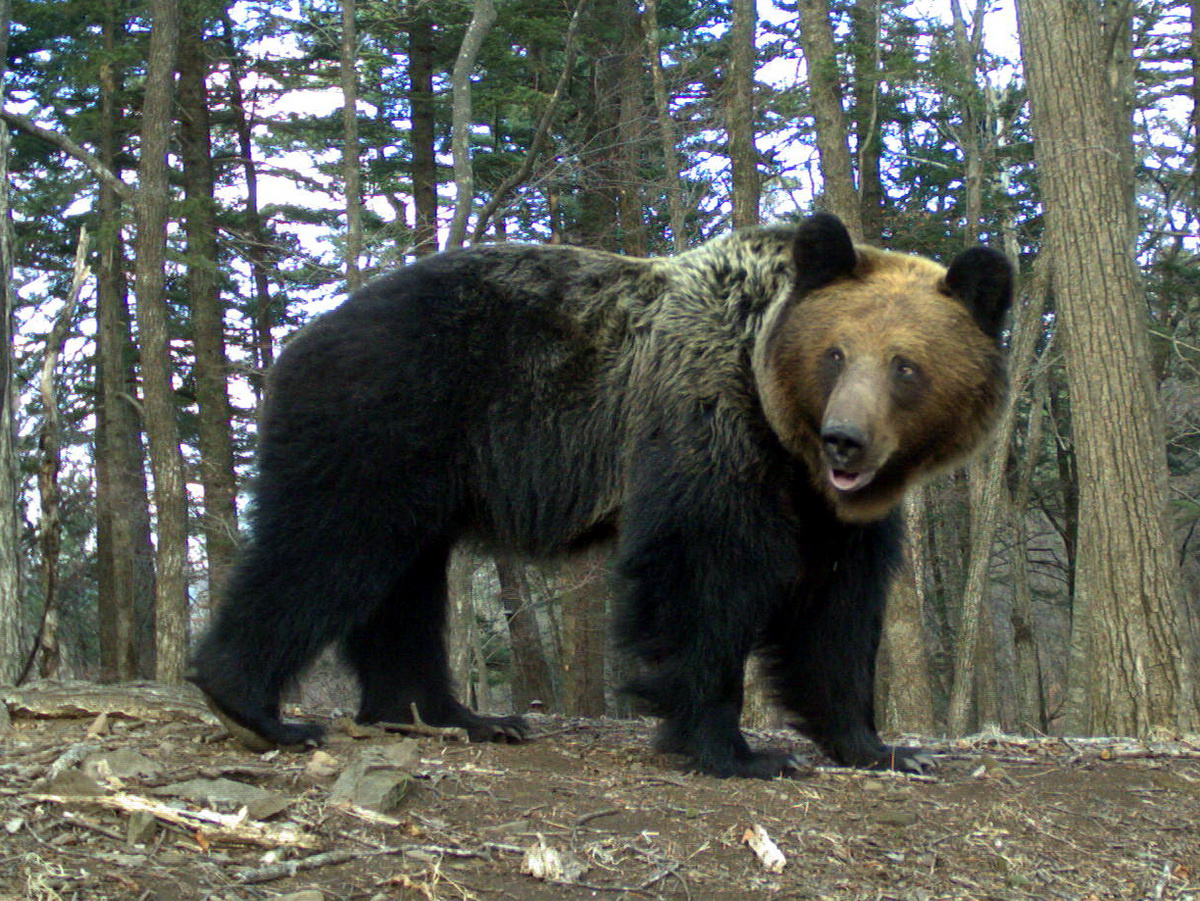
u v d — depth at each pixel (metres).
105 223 18.28
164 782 4.34
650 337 5.42
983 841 4.48
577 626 19.83
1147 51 18.08
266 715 5.26
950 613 25.38
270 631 5.28
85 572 24.75
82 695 5.70
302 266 24.67
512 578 20.38
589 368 5.59
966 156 20.11
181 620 14.94
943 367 4.77
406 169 23.66
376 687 6.27
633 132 20.11
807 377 4.80
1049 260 15.52
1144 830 4.77
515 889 3.73
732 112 17.03
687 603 5.07
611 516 5.60
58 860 3.57
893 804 4.76
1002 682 33.44
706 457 5.02
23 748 4.90
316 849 3.84
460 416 5.60
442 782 4.60
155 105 14.79
